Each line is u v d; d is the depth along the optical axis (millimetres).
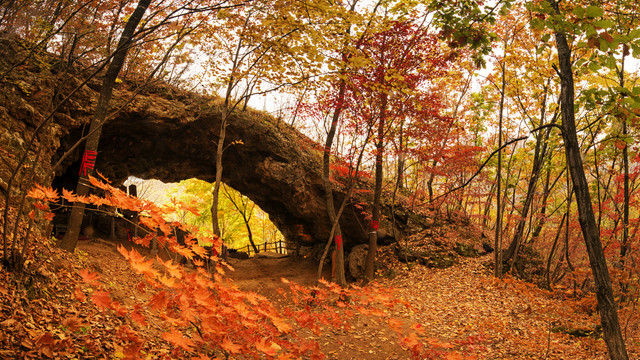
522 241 15133
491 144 19047
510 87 13016
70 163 12383
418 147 13773
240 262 18328
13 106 8031
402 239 16062
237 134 14133
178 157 15188
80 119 10656
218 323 2229
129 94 12203
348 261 15211
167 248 2420
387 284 13305
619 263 8758
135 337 2164
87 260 7457
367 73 9461
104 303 1865
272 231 28453
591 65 3012
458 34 3562
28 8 6480
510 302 10141
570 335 7652
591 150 10953
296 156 15281
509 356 6664
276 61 5859
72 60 5324
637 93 2816
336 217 11586
